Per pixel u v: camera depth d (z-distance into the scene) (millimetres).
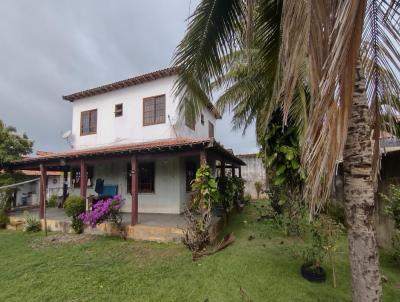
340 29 1238
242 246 6133
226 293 3857
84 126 12547
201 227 5840
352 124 2338
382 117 2682
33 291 4109
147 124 11008
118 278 4527
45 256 5863
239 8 3320
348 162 2379
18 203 15680
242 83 7793
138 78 11000
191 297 3797
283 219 5812
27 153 12750
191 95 4172
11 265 5320
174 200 10148
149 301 3727
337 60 1237
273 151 3936
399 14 1670
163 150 7309
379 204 5762
